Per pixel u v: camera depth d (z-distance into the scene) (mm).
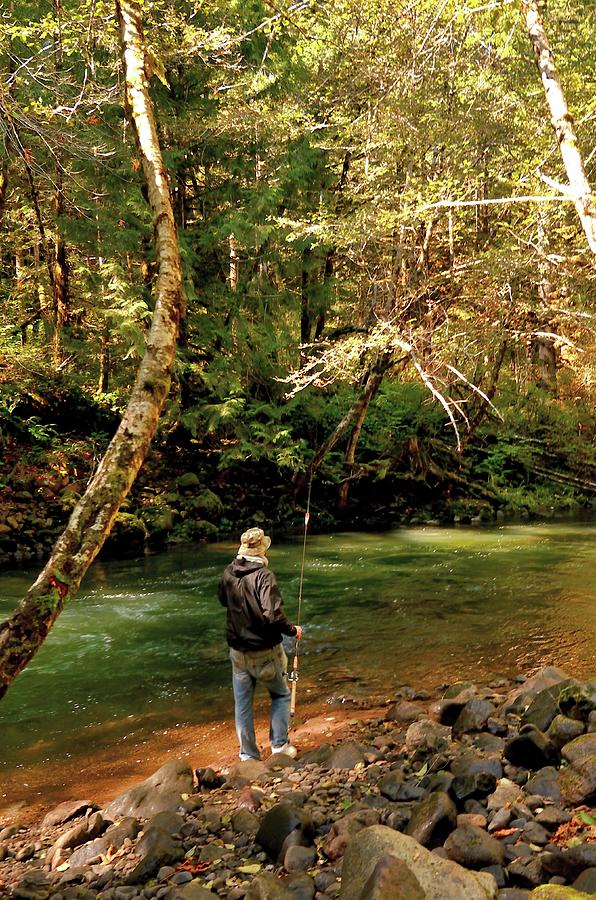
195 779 4566
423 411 20531
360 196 15617
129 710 6223
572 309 14180
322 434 19656
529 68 12406
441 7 8617
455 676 6652
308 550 14133
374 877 2518
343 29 13125
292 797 3953
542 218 12727
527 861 2814
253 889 2869
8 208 17391
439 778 3658
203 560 13266
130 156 12242
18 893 3225
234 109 15242
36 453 15570
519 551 13641
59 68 9594
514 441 23109
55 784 4867
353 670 7016
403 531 16828
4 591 10625
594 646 7301
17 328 17953
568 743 3811
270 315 18172
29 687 6797
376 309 15680
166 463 17547
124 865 3449
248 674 4988
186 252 15602
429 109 13398
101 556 13680
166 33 9797
